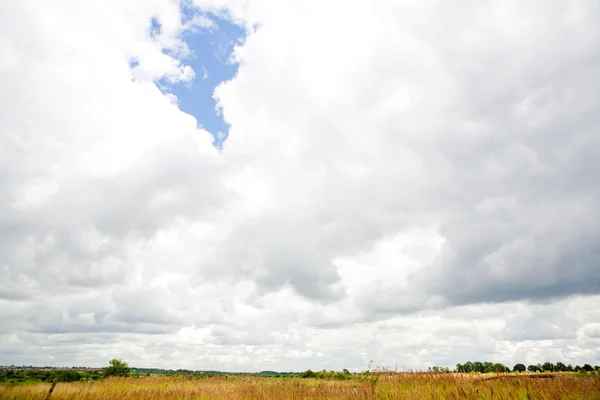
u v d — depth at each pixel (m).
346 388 15.24
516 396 10.43
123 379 22.53
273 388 17.39
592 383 10.42
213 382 22.88
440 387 13.09
